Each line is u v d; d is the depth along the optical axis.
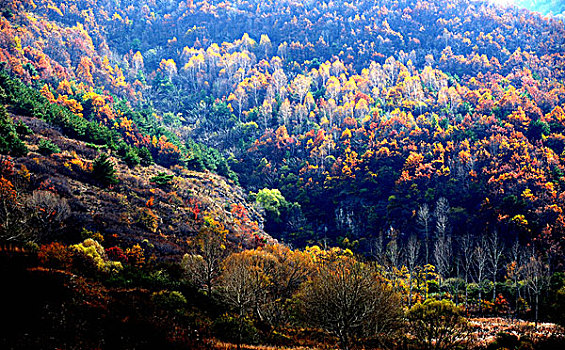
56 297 18.05
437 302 27.06
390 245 66.12
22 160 52.50
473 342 28.27
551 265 55.66
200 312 27.66
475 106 103.50
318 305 27.28
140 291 26.06
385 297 27.92
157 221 52.62
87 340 16.00
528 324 38.47
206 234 47.72
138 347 17.28
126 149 76.44
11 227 29.19
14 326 14.95
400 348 27.09
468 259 62.38
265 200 85.62
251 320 30.00
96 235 41.34
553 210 61.72
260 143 109.44
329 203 90.38
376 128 101.62
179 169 84.75
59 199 44.47
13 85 80.00
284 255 44.66
